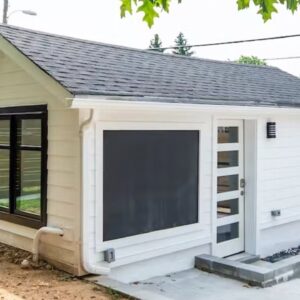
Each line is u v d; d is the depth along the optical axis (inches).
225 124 309.9
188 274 277.4
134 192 255.8
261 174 328.8
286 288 258.5
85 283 227.0
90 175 236.5
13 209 280.5
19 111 272.1
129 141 252.7
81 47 309.4
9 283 220.2
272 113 326.0
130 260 254.7
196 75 346.9
